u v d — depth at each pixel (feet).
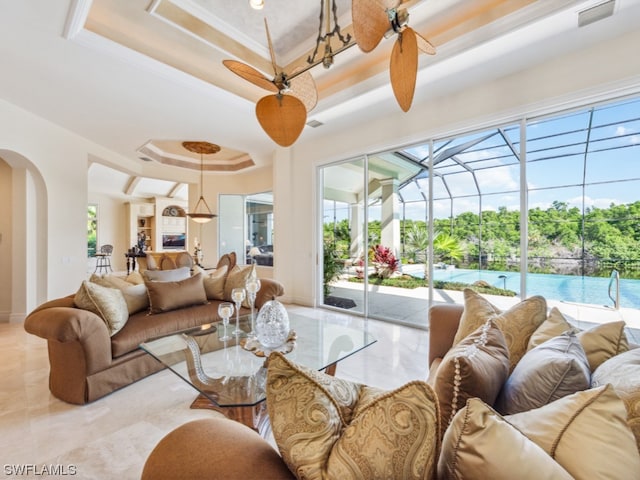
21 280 13.98
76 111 12.99
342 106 12.80
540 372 3.21
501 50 9.16
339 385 2.98
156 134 15.81
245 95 12.82
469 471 2.10
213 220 24.85
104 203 37.32
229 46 10.43
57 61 9.38
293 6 8.98
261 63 11.48
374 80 11.16
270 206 24.03
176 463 2.64
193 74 11.17
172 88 11.00
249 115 13.39
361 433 2.31
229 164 24.56
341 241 16.39
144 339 8.46
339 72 11.99
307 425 2.43
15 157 13.00
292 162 18.21
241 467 2.54
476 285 11.87
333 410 2.55
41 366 9.28
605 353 3.87
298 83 8.07
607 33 8.47
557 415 2.39
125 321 8.59
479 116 11.24
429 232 13.09
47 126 13.99
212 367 6.48
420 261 13.50
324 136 16.49
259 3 8.79
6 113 12.18
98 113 13.16
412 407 2.30
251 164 22.85
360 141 14.96
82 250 15.72
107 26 9.13
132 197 38.93
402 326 13.69
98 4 8.39
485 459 2.05
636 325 8.97
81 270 15.64
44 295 14.12
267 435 6.35
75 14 7.57
